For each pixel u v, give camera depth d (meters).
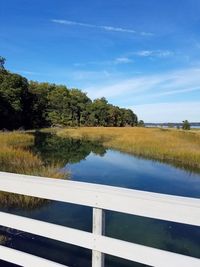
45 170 10.45
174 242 5.73
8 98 48.34
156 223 6.64
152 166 16.42
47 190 2.02
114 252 1.79
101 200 1.82
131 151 23.27
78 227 5.98
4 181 2.22
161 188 11.20
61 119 70.56
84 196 1.88
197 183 12.20
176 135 36.22
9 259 2.19
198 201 1.54
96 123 78.69
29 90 61.31
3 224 2.21
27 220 2.10
